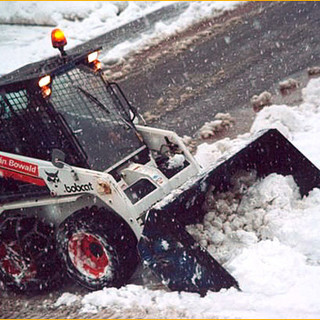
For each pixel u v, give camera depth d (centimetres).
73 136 835
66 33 2297
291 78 1541
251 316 680
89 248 842
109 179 799
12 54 2144
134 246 816
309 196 890
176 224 766
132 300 773
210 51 1866
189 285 761
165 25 2180
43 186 857
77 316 772
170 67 1803
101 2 2491
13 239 873
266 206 856
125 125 892
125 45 2050
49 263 867
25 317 821
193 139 1338
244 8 2220
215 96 1542
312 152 1100
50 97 836
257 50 1788
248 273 754
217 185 854
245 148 865
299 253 785
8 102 850
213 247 817
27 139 860
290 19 1983
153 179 843
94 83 887
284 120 1245
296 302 696
